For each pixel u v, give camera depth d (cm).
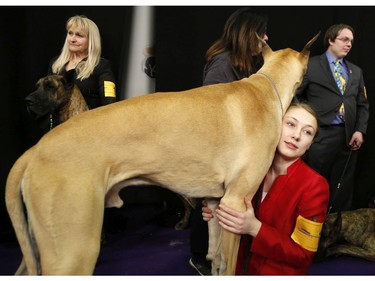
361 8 333
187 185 167
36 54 320
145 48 336
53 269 139
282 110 177
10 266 267
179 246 311
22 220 148
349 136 313
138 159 154
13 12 311
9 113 321
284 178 174
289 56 188
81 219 140
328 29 310
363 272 268
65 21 323
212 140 161
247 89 173
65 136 146
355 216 296
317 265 278
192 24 335
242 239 188
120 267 271
